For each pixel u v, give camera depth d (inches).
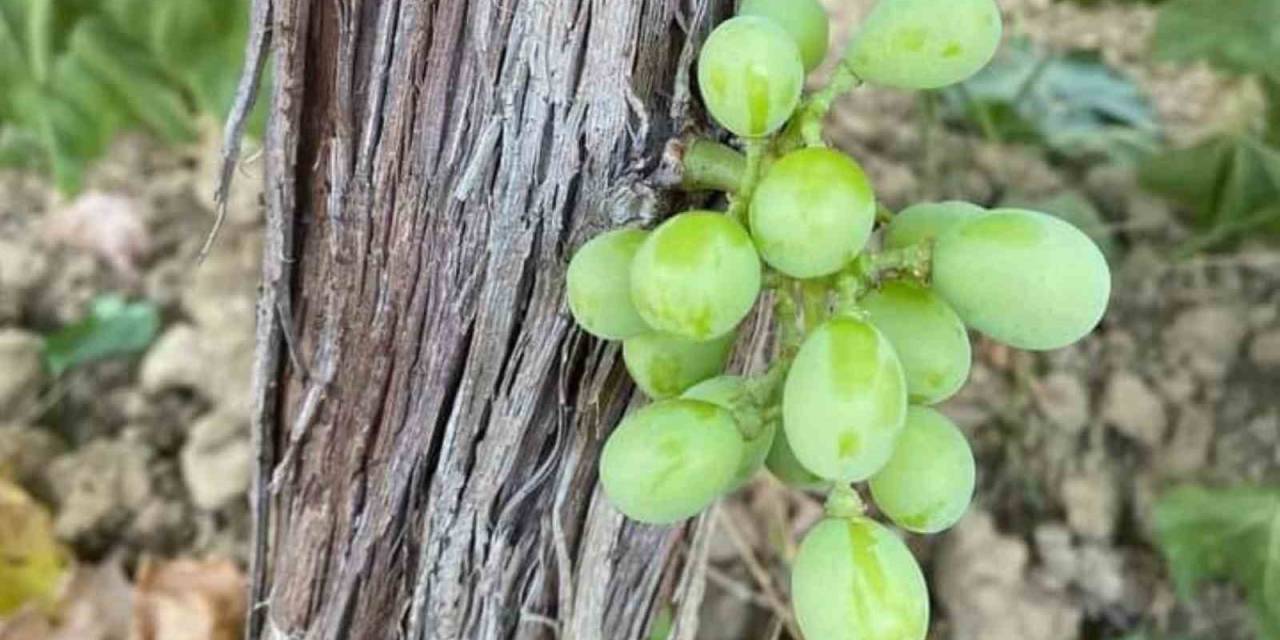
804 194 18.0
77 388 41.8
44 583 36.6
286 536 23.2
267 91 39.7
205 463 39.3
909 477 19.0
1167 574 38.7
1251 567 35.7
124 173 47.7
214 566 37.1
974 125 47.4
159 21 40.6
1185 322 42.6
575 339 20.6
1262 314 42.8
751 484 37.2
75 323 43.3
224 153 21.1
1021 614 37.1
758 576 32.8
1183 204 44.6
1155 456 40.6
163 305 44.6
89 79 43.0
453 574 22.0
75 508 38.6
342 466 22.3
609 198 19.7
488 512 21.6
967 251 18.5
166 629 36.1
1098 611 38.3
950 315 19.1
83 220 45.2
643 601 22.7
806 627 18.6
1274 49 39.2
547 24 19.4
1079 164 46.8
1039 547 38.9
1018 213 18.6
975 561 37.5
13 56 42.1
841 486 18.8
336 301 21.5
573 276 19.1
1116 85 48.1
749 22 18.3
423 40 20.0
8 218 47.0
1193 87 50.9
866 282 18.7
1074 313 18.4
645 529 22.0
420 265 20.8
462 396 21.1
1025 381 40.8
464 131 20.1
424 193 20.5
